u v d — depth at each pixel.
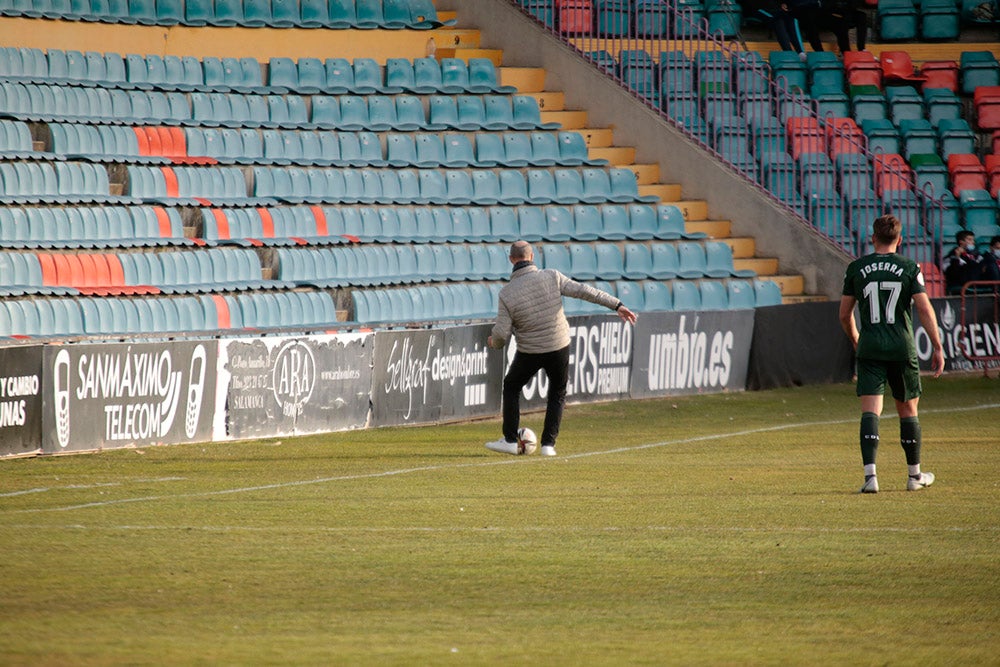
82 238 62.72
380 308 66.25
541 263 72.50
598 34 84.44
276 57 80.69
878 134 86.19
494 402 58.47
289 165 72.25
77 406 44.59
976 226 82.81
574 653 20.16
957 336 71.06
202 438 48.16
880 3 96.88
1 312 55.56
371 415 53.25
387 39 84.50
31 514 32.81
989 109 89.75
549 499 34.94
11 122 65.12
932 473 39.22
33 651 20.00
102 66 72.56
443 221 73.62
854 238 79.50
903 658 19.83
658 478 38.84
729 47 83.06
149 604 23.34
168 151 70.12
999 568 26.02
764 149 82.94
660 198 79.00
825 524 30.80
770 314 67.25
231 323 61.91
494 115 80.94
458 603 23.47
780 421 54.78
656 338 63.28
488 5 87.06
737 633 21.36
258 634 21.28
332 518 32.12
